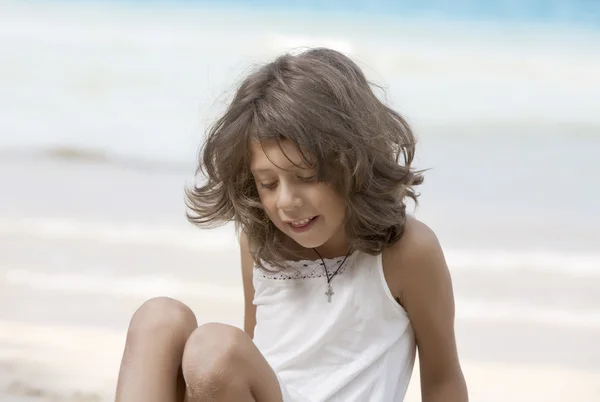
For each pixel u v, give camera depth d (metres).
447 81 11.01
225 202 2.58
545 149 8.21
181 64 11.13
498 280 4.88
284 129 2.27
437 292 2.53
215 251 5.27
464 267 5.06
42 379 3.58
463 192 6.67
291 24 13.60
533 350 4.06
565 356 4.00
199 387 2.12
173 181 6.91
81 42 11.92
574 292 4.74
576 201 6.46
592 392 3.63
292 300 2.60
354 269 2.54
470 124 9.20
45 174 7.00
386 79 11.04
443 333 2.59
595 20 14.52
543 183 6.98
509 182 6.99
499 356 3.99
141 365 2.20
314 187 2.33
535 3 15.06
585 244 5.48
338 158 2.32
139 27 12.87
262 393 2.18
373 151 2.38
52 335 4.05
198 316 4.23
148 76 10.60
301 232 2.38
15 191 6.46
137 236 5.50
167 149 7.99
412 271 2.49
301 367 2.57
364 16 14.39
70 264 4.96
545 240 5.54
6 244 5.26
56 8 13.77
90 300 4.47
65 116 8.91
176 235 5.55
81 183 6.75
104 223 5.75
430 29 13.70
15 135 8.25
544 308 4.53
